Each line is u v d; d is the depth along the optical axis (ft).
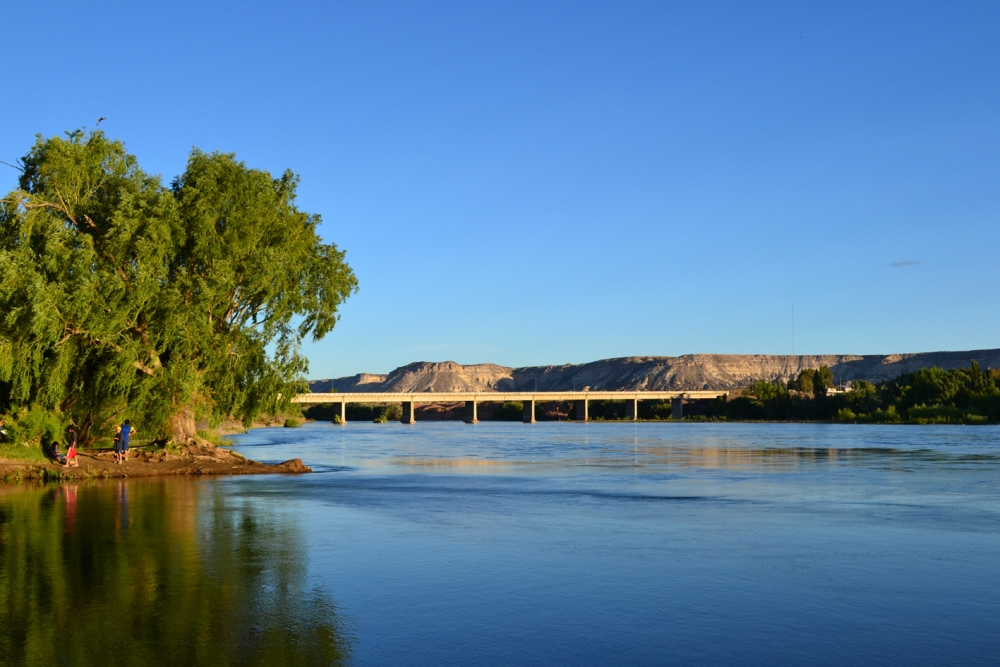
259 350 153.48
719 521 75.92
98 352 132.57
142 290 131.13
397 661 34.22
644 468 154.61
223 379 149.89
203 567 53.11
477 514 81.05
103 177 139.64
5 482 118.11
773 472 142.00
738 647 36.01
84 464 133.18
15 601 43.98
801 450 230.48
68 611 41.96
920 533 68.03
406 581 49.08
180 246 141.79
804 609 42.39
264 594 45.75
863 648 35.78
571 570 52.26
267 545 61.67
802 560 55.67
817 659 34.35
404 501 93.61
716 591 46.39
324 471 148.97
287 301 151.74
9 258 122.72
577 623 39.81
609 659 34.42
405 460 187.93
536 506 88.58
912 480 124.26
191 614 41.47
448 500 94.68
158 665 33.60
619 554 58.08
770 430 463.83
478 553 58.44
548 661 34.19
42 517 78.07
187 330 137.59
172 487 112.98
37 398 132.57
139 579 49.42
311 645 36.42
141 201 134.72
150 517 78.28
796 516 79.71
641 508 86.58
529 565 53.98
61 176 132.87
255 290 144.87
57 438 136.46
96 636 37.65
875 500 95.14
